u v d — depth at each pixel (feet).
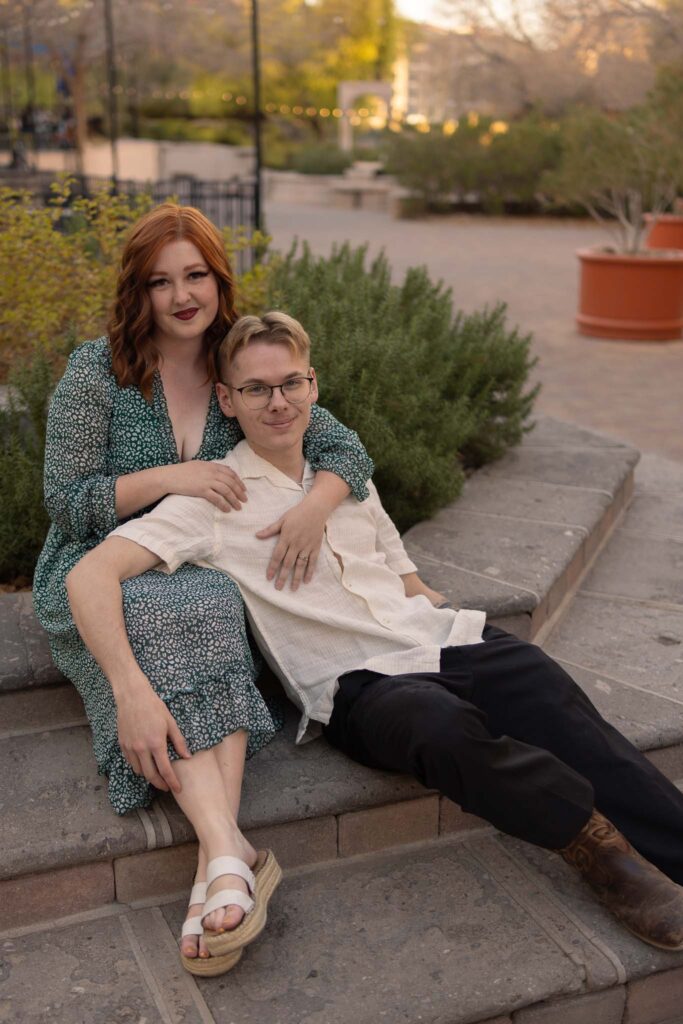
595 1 52.80
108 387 8.21
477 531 12.28
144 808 7.81
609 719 9.45
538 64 75.36
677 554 13.58
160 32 80.33
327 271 15.48
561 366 27.37
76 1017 6.66
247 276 16.16
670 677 10.31
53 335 15.05
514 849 8.54
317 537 8.32
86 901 7.64
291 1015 6.72
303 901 7.83
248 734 7.77
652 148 30.66
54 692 8.92
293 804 8.00
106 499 7.99
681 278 30.53
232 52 94.94
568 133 33.60
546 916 7.73
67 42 74.84
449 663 8.10
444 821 8.63
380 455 11.94
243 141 126.52
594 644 11.02
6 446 11.37
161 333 8.31
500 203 75.77
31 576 11.21
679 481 16.81
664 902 7.33
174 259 7.86
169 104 127.85
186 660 7.38
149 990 6.91
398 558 9.15
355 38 143.64
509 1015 7.06
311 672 8.34
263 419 8.16
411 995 6.93
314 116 138.31
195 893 6.97
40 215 15.47
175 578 7.86
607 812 7.73
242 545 8.23
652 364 27.61
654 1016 7.50
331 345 12.69
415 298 15.87
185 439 8.53
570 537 12.16
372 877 8.14
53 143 88.12
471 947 7.39
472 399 14.52
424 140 74.02
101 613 7.30
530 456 15.38
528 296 39.17
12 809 7.77
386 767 8.16
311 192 88.43
